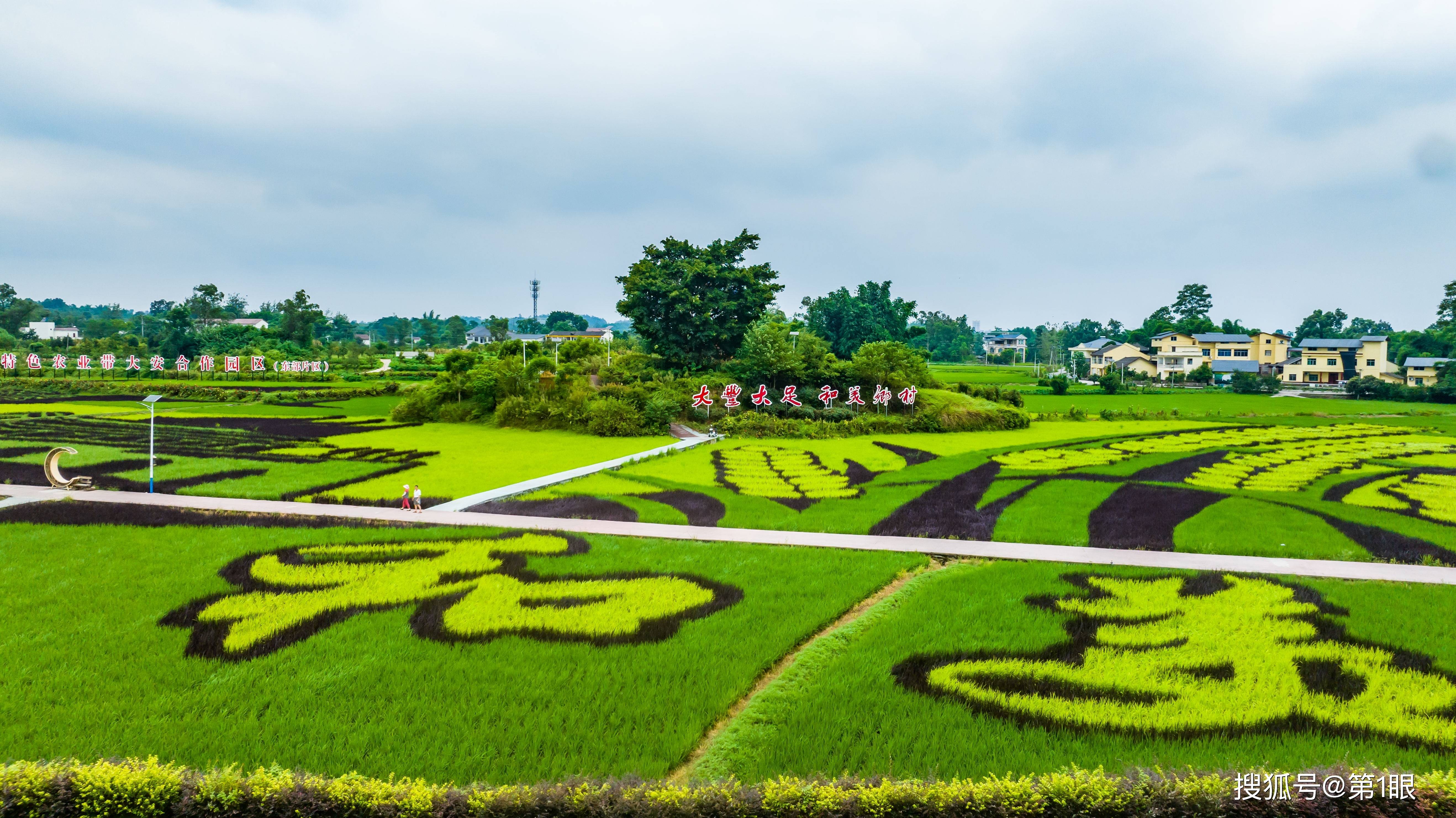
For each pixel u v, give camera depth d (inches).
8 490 1374.3
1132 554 1021.2
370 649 697.6
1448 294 5580.7
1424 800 418.6
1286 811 416.2
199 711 588.4
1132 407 3472.0
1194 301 7800.2
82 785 427.8
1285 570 946.7
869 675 655.1
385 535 1084.5
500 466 1726.1
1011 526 1182.3
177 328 5531.5
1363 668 663.8
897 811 422.9
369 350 6259.8
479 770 513.0
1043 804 422.0
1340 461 1856.5
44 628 739.4
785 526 1179.3
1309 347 5191.9
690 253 3378.4
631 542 1069.8
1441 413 3353.8
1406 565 965.2
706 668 661.9
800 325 4215.1
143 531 1085.1
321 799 426.9
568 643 711.7
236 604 805.2
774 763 524.1
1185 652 698.2
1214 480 1606.8
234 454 1846.7
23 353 5152.6
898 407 2829.7
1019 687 632.4
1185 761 520.4
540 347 3757.4
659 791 428.1
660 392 2546.8
